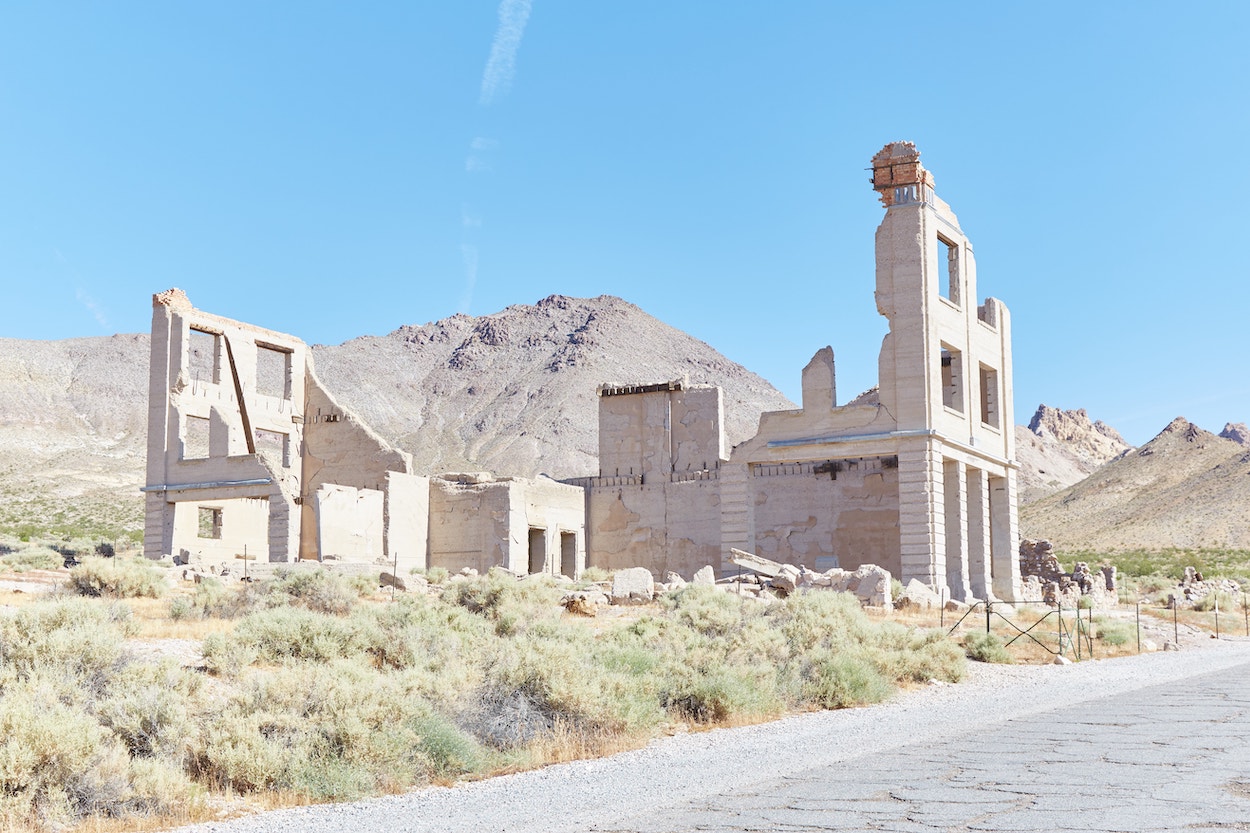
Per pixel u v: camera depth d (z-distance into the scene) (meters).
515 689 16.78
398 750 13.88
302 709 14.52
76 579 30.19
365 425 58.34
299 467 59.81
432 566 55.25
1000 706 19.48
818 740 15.80
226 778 12.98
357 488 51.50
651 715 17.30
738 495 47.94
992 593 49.91
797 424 46.91
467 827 10.77
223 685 16.98
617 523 56.59
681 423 55.97
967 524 47.41
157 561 45.16
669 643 22.73
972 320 49.06
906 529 43.72
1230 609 54.00
